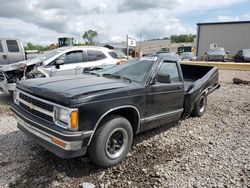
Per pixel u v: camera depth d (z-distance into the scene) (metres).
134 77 4.38
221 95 9.41
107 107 3.45
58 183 3.26
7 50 11.23
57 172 3.51
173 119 4.98
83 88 3.49
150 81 4.23
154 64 4.45
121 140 3.82
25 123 3.67
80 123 3.17
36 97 3.53
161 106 4.50
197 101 6.18
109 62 8.73
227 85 11.80
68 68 7.79
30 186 3.18
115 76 4.52
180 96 4.99
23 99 3.87
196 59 28.64
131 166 3.76
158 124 4.59
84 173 3.52
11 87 7.49
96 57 8.59
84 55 8.30
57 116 3.24
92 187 3.18
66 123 3.16
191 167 3.78
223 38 33.19
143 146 4.50
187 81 7.83
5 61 11.21
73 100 3.14
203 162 3.94
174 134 5.17
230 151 4.38
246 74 15.80
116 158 3.72
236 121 6.19
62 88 3.48
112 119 3.59
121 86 3.83
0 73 7.69
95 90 3.45
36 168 3.60
